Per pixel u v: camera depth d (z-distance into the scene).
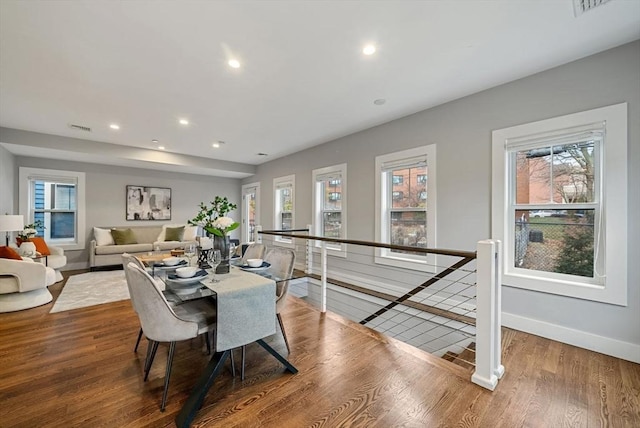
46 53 2.19
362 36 2.01
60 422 1.48
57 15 1.77
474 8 1.74
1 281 3.13
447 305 3.19
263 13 1.77
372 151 4.09
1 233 4.31
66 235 5.59
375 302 3.92
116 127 4.03
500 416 1.53
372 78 2.63
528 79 2.59
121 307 3.33
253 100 3.12
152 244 5.81
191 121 3.79
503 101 2.75
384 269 3.91
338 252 4.58
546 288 2.48
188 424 1.45
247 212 7.57
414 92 2.94
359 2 1.68
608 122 2.18
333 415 1.53
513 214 2.76
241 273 2.18
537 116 2.54
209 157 6.14
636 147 2.08
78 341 2.43
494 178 2.81
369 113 3.54
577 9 1.75
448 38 2.04
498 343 1.88
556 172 2.52
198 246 2.67
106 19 1.81
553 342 2.40
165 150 5.51
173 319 1.66
